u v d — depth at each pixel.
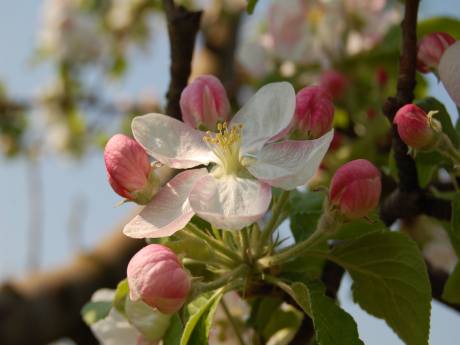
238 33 0.75
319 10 0.53
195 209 0.33
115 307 0.36
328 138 0.33
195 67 0.72
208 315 0.34
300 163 0.34
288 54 0.53
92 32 0.91
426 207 0.38
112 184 0.34
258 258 0.35
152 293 0.33
